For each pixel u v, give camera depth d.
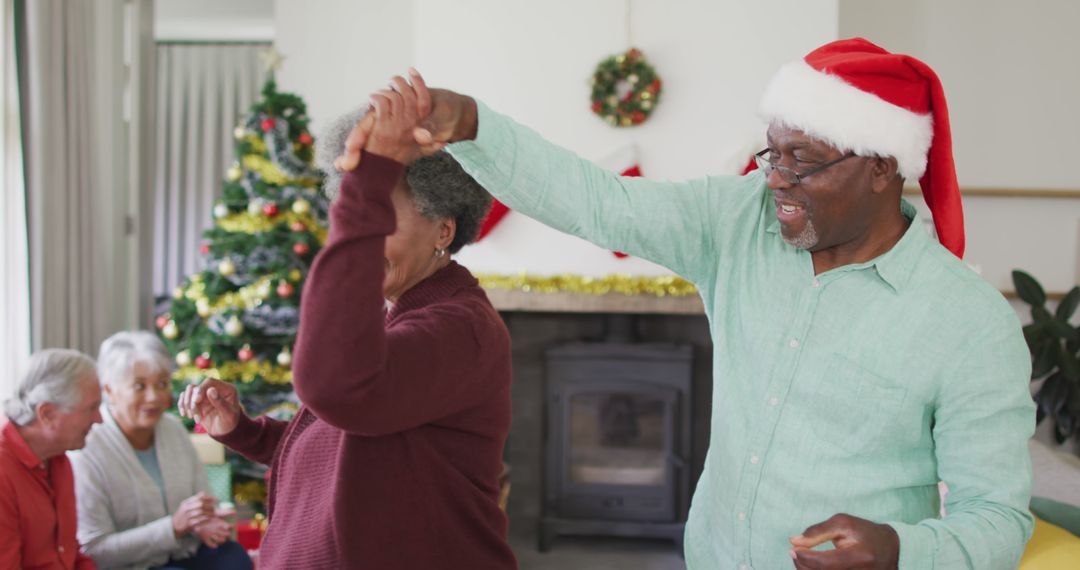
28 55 3.36
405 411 0.95
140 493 2.50
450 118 0.99
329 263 0.87
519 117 3.82
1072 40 4.11
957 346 1.09
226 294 3.74
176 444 2.65
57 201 3.53
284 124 3.78
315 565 1.03
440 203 1.06
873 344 1.11
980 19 4.12
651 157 3.79
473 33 3.82
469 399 1.04
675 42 3.76
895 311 1.11
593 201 1.17
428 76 3.84
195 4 6.83
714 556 1.27
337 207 0.88
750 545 1.19
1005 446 1.07
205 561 2.58
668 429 3.85
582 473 3.94
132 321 4.40
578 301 3.81
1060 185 4.16
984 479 1.06
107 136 4.17
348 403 0.88
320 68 4.44
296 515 1.06
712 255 1.27
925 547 0.96
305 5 4.43
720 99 3.76
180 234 7.66
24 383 2.12
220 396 1.26
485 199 1.12
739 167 3.72
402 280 1.09
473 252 3.86
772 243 1.22
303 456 1.08
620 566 3.80
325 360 0.86
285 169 3.78
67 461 2.25
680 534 3.86
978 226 4.21
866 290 1.13
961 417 1.08
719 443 1.23
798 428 1.15
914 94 1.11
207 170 7.63
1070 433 3.88
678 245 1.25
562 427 3.89
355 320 0.86
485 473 1.10
